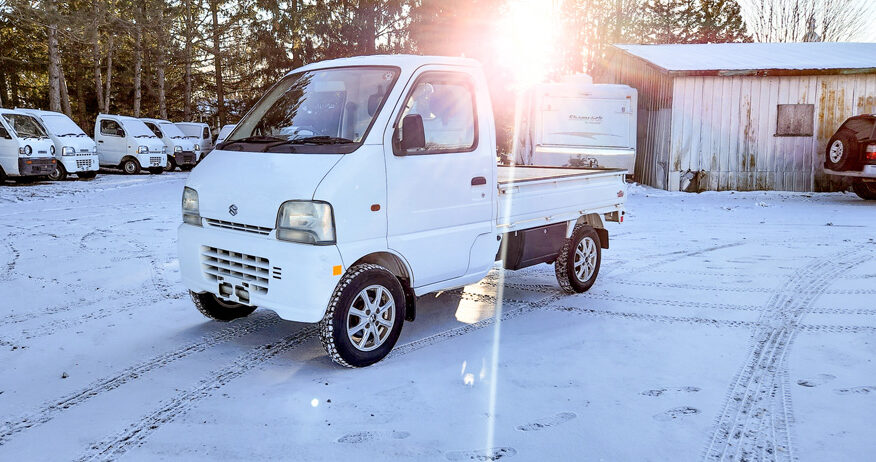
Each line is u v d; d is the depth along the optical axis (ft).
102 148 75.92
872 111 53.98
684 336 17.07
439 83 16.31
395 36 82.43
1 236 32.53
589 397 13.17
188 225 16.46
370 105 15.49
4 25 103.71
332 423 12.10
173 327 18.06
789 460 10.55
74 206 44.86
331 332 14.24
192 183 16.25
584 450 10.96
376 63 16.37
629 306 20.16
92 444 11.38
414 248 15.52
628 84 66.39
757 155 55.31
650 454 10.81
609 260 27.37
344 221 14.01
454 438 11.45
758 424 11.86
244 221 14.83
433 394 13.39
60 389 13.83
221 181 15.49
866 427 11.64
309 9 84.58
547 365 15.02
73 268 25.34
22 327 18.06
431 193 15.81
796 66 53.72
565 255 20.93
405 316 16.06
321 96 16.52
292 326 18.15
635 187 58.23
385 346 15.34
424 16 77.41
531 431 11.69
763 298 20.81
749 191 55.52
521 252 19.02
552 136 58.13
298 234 13.94
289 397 13.33
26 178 62.75
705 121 55.06
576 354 15.75
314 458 10.80
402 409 12.68
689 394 13.28
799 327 17.66
